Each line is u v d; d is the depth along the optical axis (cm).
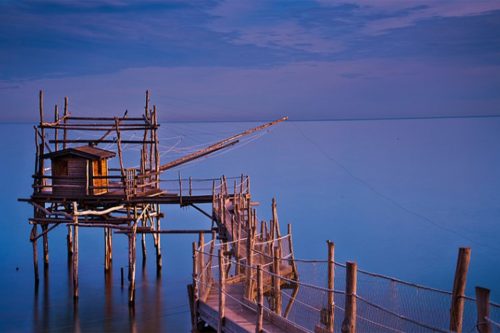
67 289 3984
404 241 5409
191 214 6575
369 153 13750
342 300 2991
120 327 3275
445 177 9588
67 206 4194
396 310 2584
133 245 3669
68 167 3941
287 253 3153
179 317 3422
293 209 6969
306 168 10981
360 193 8088
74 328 3262
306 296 3162
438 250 5066
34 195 3956
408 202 7438
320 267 4175
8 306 3634
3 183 8956
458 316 1586
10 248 5225
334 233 5775
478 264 4578
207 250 3175
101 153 4016
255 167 11162
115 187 3850
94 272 4428
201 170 10819
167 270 4484
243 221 3728
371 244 5319
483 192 8106
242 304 2370
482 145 15812
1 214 6662
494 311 2811
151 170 4475
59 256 4947
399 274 4331
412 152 13775
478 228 5875
